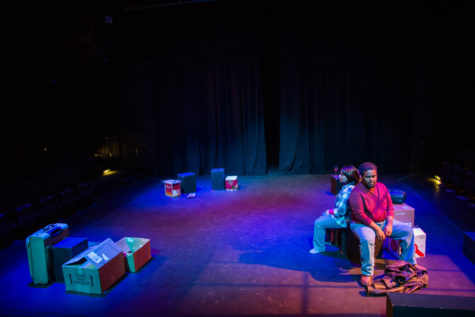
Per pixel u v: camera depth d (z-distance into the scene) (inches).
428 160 378.6
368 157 400.5
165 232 241.1
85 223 265.4
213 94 405.7
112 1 345.1
